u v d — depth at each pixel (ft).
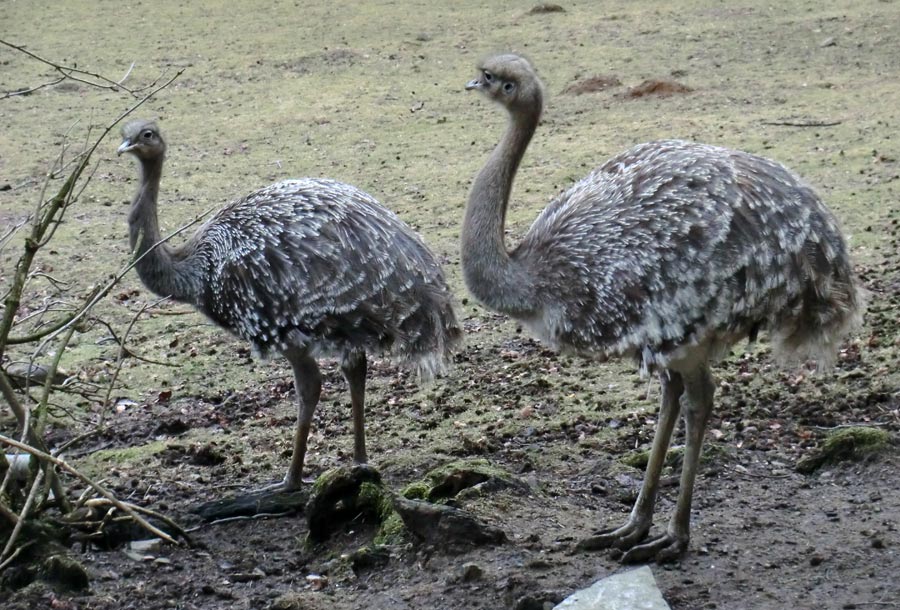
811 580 25.89
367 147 77.05
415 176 69.82
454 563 27.43
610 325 26.55
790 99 81.61
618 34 105.29
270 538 31.07
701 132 74.28
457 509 28.27
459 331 33.45
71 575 27.78
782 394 37.88
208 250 33.55
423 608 25.64
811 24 103.40
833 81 85.76
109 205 66.80
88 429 39.27
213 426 39.42
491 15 117.19
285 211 32.71
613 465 33.32
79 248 59.11
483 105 86.28
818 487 31.55
